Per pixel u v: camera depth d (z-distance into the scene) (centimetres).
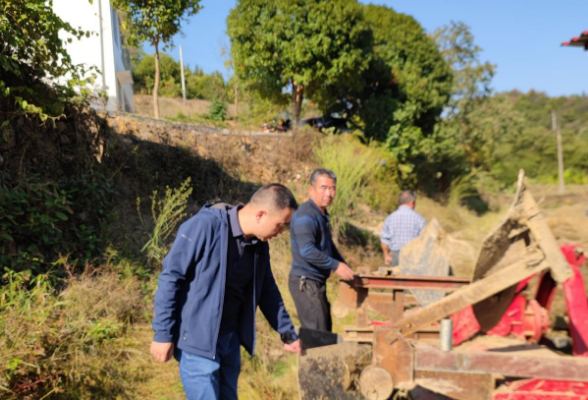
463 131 2152
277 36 1511
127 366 351
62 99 525
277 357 404
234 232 232
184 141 925
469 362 232
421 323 262
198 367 229
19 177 464
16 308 330
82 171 568
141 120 908
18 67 450
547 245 231
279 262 635
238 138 1091
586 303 272
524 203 232
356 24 1552
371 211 1096
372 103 1720
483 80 2116
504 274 247
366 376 242
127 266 491
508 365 228
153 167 786
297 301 370
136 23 1246
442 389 243
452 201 1633
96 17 1027
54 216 482
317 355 268
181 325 229
